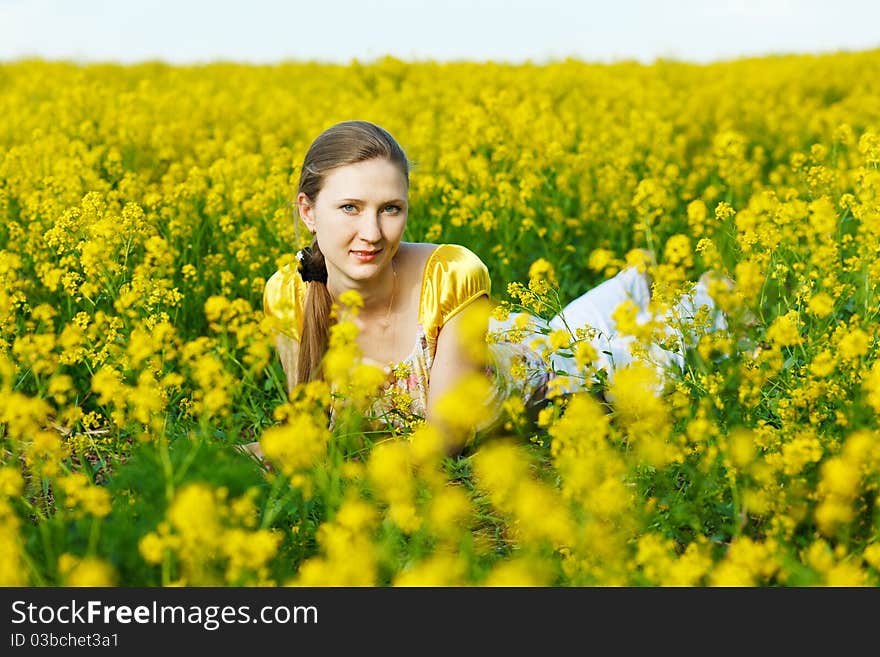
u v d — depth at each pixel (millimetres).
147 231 4789
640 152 8625
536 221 6863
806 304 4004
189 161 8008
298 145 8383
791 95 12734
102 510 2688
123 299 3979
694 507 2961
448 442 3791
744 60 20000
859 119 10195
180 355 4590
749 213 4176
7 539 2582
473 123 8297
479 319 3756
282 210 5691
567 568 2674
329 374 3152
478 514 3375
